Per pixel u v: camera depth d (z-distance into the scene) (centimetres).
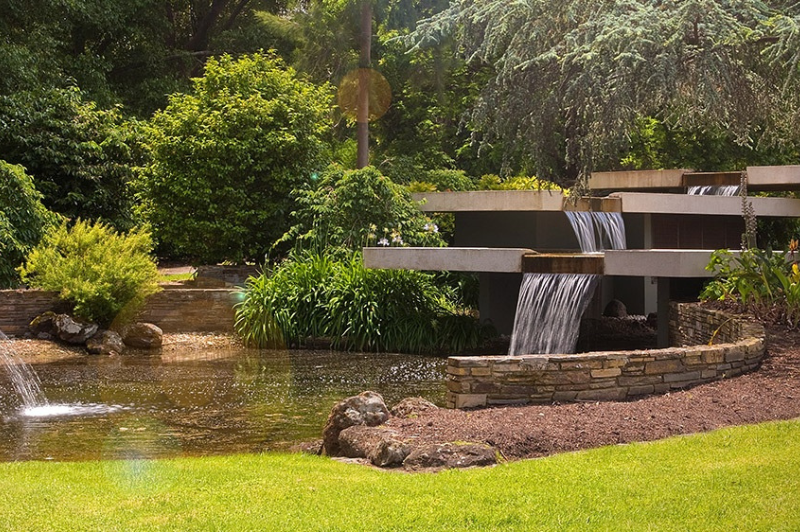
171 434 796
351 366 1330
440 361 1396
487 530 435
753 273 1194
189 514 465
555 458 591
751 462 558
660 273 1323
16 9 2556
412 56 2795
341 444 661
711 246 1964
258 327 1520
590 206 1691
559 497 489
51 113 2056
